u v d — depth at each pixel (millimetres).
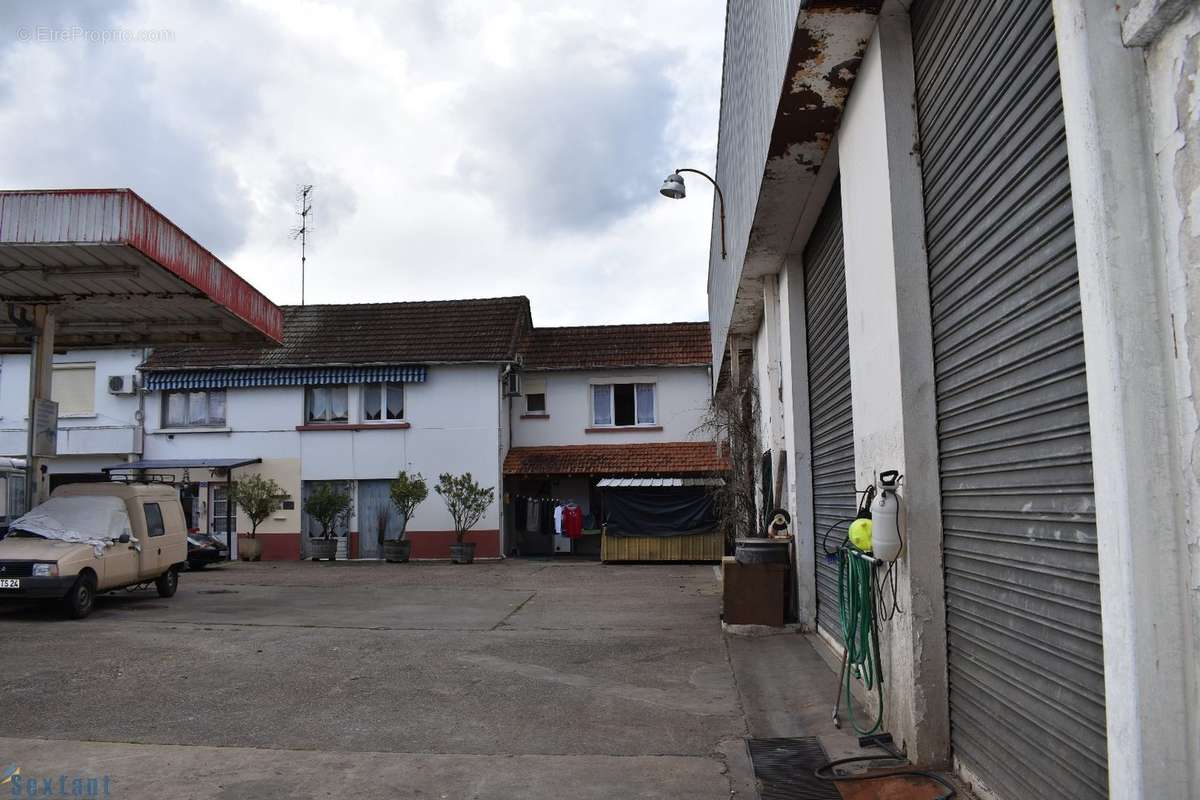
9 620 12383
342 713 6980
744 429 15711
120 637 10836
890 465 5082
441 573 21641
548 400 29375
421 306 30828
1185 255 2416
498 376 27266
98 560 13016
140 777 5379
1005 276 3785
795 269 10531
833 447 8781
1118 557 2568
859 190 5855
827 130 6883
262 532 27281
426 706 7207
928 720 4746
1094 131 2615
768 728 6375
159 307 15883
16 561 12094
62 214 11922
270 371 27703
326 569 23125
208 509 27500
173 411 28375
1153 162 2562
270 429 27781
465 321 29484
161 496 15336
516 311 29828
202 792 5102
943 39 4562
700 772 5402
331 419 27906
